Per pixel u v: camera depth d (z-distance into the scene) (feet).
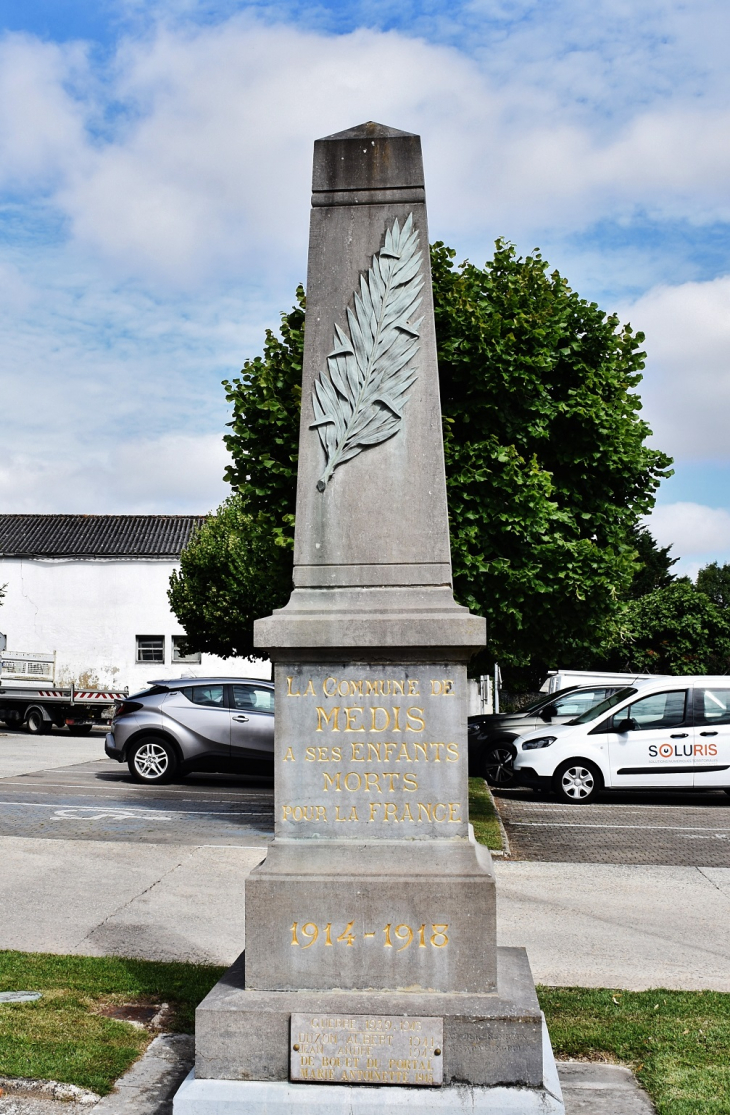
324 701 14.34
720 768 45.78
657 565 138.72
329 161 16.01
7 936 21.45
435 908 13.65
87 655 120.98
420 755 14.16
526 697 116.06
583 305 35.83
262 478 34.17
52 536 126.21
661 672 100.83
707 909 25.25
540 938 22.39
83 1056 14.75
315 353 15.65
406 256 15.71
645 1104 13.67
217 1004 13.28
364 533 15.01
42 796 43.37
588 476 35.78
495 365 32.48
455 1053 12.87
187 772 49.34
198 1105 12.63
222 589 89.71
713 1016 16.93
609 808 45.19
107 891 25.72
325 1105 12.53
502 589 33.55
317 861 14.01
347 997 13.43
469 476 32.60
